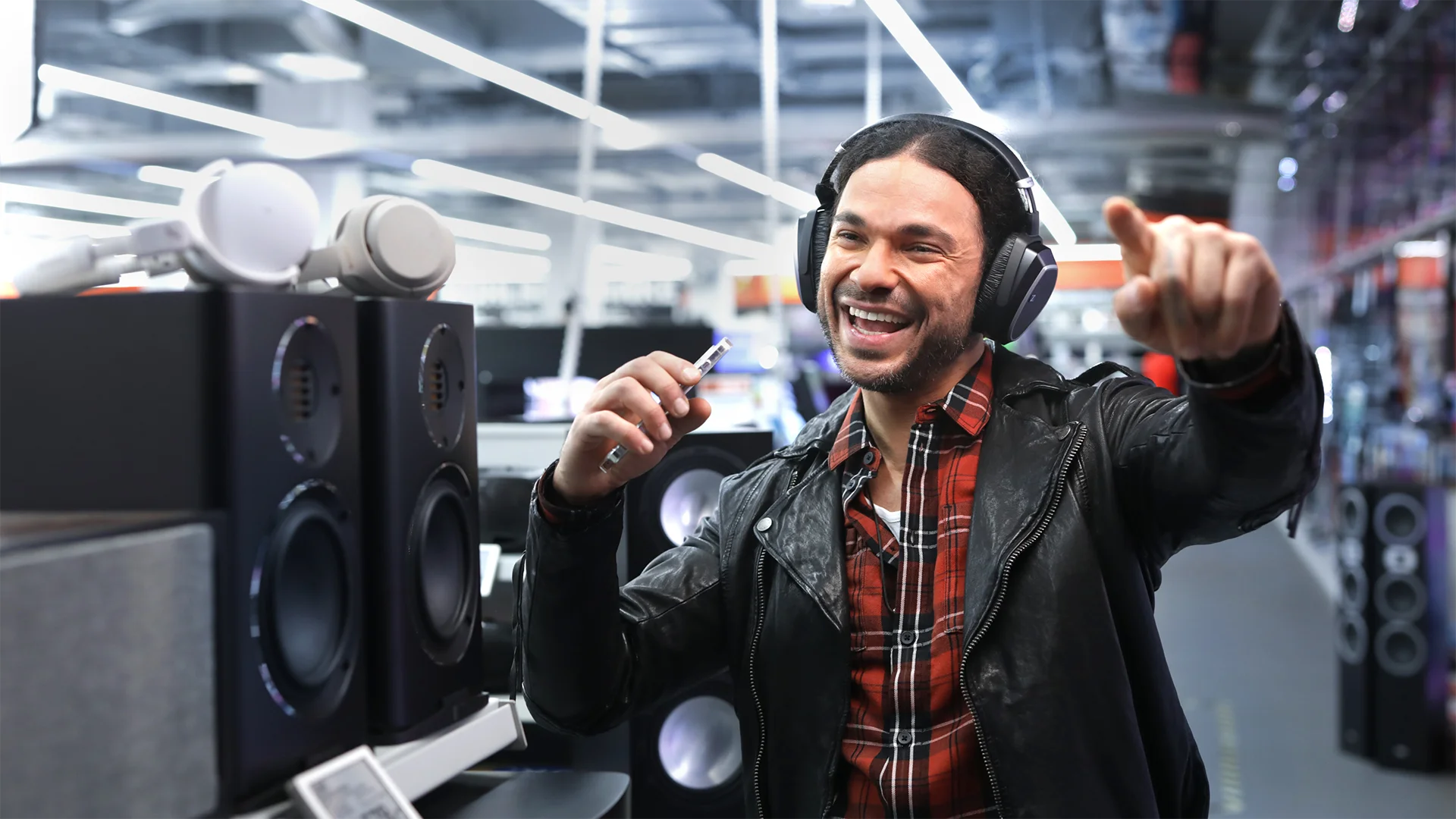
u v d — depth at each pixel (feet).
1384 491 12.39
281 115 31.68
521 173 40.01
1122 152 34.73
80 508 2.44
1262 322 2.34
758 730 3.54
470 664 3.09
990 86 30.32
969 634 3.13
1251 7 26.02
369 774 2.57
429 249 2.98
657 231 40.45
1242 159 35.45
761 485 3.76
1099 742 3.08
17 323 2.48
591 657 3.36
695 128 32.14
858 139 3.47
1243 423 2.50
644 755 5.50
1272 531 32.53
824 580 3.37
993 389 3.53
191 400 2.35
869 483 3.52
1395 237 30.12
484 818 3.08
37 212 32.68
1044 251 3.32
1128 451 3.20
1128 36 27.61
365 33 27.78
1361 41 24.12
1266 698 15.28
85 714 2.01
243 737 2.35
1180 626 20.17
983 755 3.09
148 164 31.48
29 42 7.93
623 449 3.14
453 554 3.05
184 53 26.91
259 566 2.41
